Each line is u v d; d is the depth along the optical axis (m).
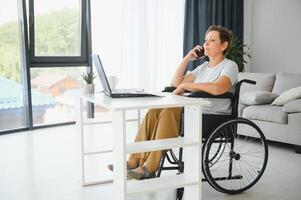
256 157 3.22
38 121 4.57
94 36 4.55
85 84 2.47
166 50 4.82
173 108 2.08
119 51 4.50
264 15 5.61
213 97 2.27
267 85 4.16
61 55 4.55
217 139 2.36
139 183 1.88
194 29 4.91
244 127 3.67
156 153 2.06
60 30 4.51
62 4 4.48
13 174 2.75
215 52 2.44
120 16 4.46
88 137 3.96
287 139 3.44
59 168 2.90
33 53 4.31
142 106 1.74
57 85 4.65
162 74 4.82
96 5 4.51
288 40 5.34
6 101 4.22
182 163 2.29
